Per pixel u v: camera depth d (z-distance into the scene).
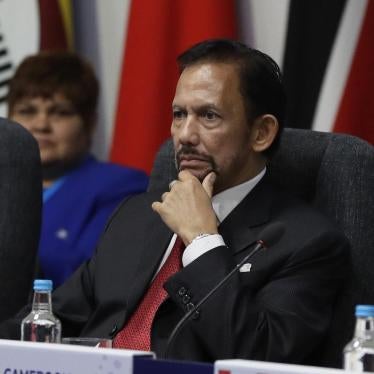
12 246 8.24
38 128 10.51
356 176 7.44
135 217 7.78
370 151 7.49
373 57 10.30
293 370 4.23
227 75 7.26
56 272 10.23
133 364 4.57
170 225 7.05
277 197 7.42
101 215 10.42
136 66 11.04
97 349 4.69
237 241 7.18
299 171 7.68
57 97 10.49
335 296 7.23
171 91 11.00
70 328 7.67
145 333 7.07
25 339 6.52
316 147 7.67
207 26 10.75
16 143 8.32
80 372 4.68
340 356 7.16
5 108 11.46
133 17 11.05
